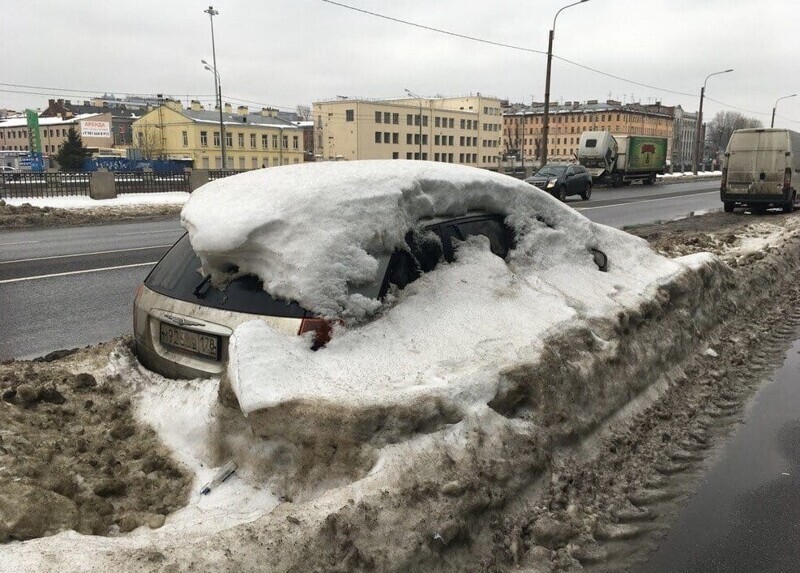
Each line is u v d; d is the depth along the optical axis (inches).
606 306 193.9
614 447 161.0
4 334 268.1
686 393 205.2
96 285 365.1
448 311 155.3
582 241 221.5
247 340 128.7
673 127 5556.1
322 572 95.3
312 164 167.9
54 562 88.0
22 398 151.7
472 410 130.6
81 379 169.2
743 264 370.6
